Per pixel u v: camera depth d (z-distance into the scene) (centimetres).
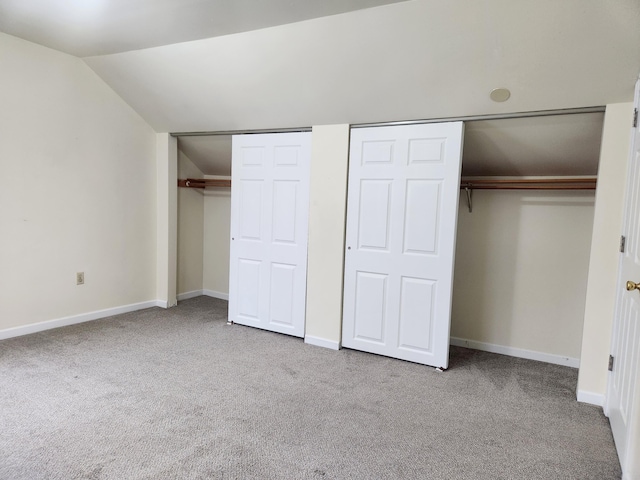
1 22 278
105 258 387
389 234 312
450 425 225
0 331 318
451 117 285
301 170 346
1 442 193
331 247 333
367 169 316
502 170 334
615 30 201
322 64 275
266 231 368
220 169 464
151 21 259
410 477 180
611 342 246
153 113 393
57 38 304
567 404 254
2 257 315
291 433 211
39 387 248
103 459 183
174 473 176
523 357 333
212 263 486
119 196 395
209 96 342
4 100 307
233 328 379
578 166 304
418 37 236
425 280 303
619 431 204
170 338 344
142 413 224
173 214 434
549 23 207
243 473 178
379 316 321
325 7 229
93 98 365
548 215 319
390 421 226
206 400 242
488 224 340
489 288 343
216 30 268
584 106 247
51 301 349
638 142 216
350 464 187
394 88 275
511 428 224
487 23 216
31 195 329
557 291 320
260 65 293
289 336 362
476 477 182
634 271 205
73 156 354
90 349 311
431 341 304
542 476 185
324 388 263
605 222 245
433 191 295
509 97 256
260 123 354
